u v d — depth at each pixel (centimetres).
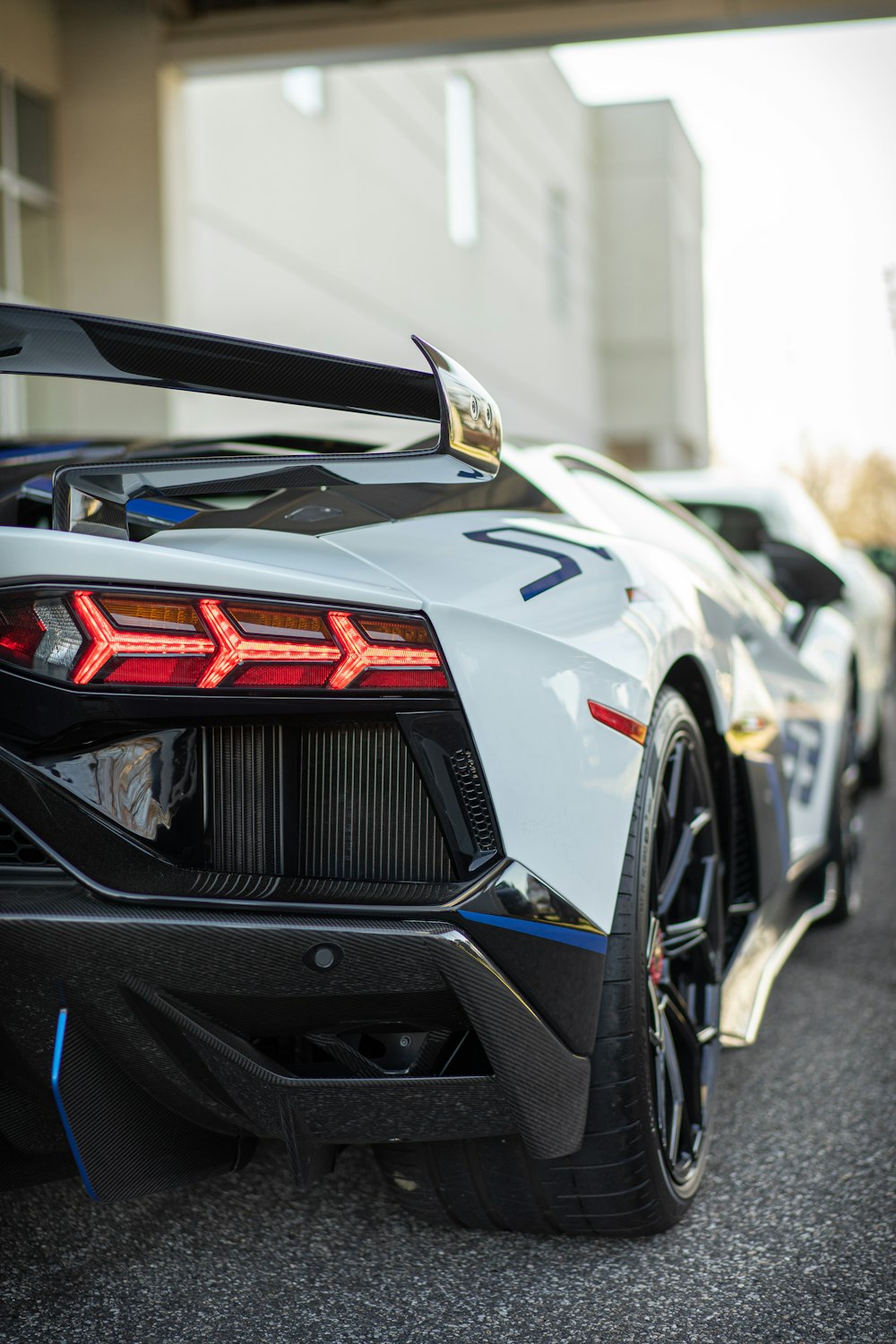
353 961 138
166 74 898
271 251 1059
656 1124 162
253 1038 145
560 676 153
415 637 142
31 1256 169
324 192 1161
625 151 2431
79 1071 140
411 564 151
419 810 146
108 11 901
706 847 197
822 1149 200
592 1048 154
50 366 144
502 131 1745
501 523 179
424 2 855
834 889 321
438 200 1480
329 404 142
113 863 138
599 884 153
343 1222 178
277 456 143
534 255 1931
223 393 143
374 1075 145
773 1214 177
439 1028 146
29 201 884
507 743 146
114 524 142
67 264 918
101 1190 143
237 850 145
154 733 141
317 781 147
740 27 820
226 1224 178
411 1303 156
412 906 139
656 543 235
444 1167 163
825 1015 269
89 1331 150
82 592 135
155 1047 140
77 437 245
